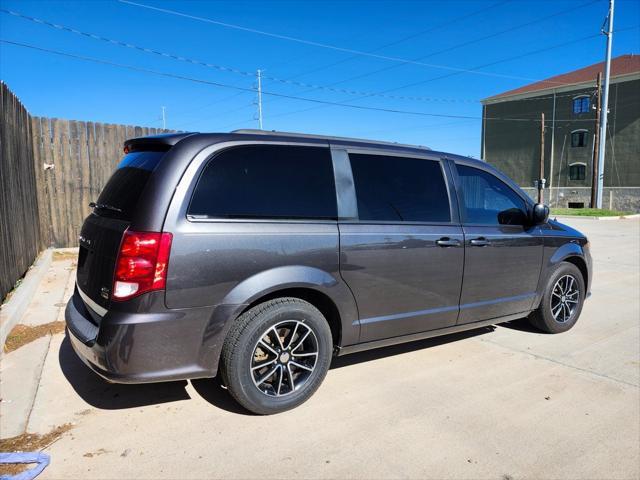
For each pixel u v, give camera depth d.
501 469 2.77
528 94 43.53
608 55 29.06
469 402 3.55
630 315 5.98
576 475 2.73
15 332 4.69
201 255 2.95
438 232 3.99
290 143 3.49
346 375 3.99
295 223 3.31
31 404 3.38
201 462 2.77
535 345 4.80
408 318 3.87
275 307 3.21
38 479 2.59
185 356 2.96
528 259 4.70
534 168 43.72
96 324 3.09
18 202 6.21
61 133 8.56
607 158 38.88
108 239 3.10
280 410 3.31
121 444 2.93
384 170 3.88
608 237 15.51
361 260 3.54
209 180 3.09
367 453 2.89
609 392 3.76
